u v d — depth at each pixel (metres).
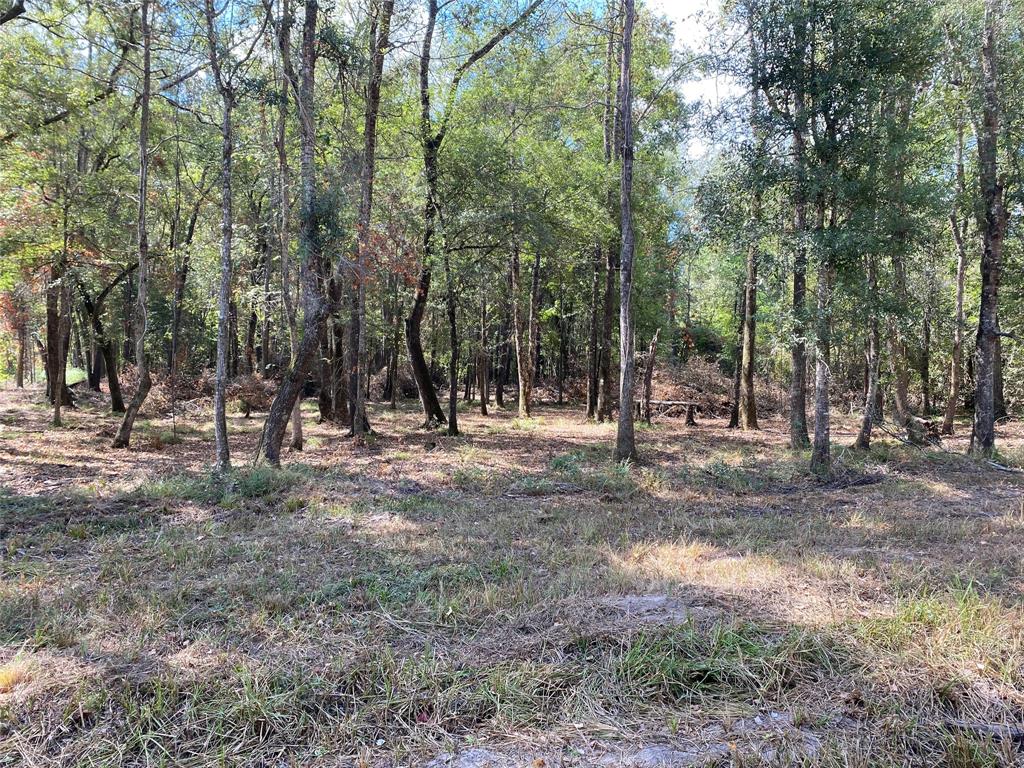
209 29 9.63
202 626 4.11
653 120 17.77
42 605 4.41
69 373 31.52
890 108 11.31
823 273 10.24
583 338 34.38
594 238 18.30
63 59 15.02
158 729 2.92
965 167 16.20
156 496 8.29
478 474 10.69
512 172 16.16
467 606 4.44
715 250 11.90
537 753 2.79
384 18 13.28
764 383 27.48
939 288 19.25
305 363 11.05
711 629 3.90
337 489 9.23
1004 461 12.52
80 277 16.48
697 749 2.82
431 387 18.61
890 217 9.62
